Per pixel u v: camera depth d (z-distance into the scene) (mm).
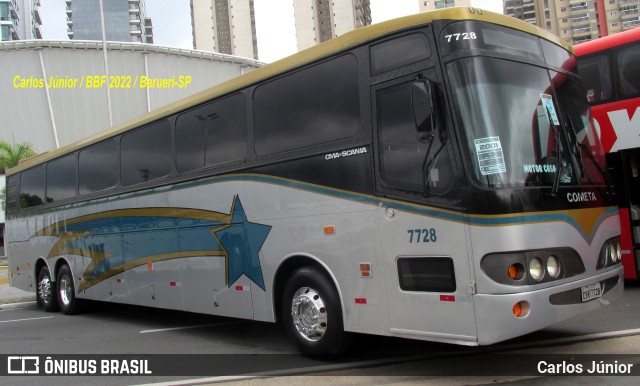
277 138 6465
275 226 6375
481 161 4594
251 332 8266
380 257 5230
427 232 4840
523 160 4777
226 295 7145
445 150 4742
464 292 4570
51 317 11617
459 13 4898
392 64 5262
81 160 11070
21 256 13648
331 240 5691
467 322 4559
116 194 9781
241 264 6883
